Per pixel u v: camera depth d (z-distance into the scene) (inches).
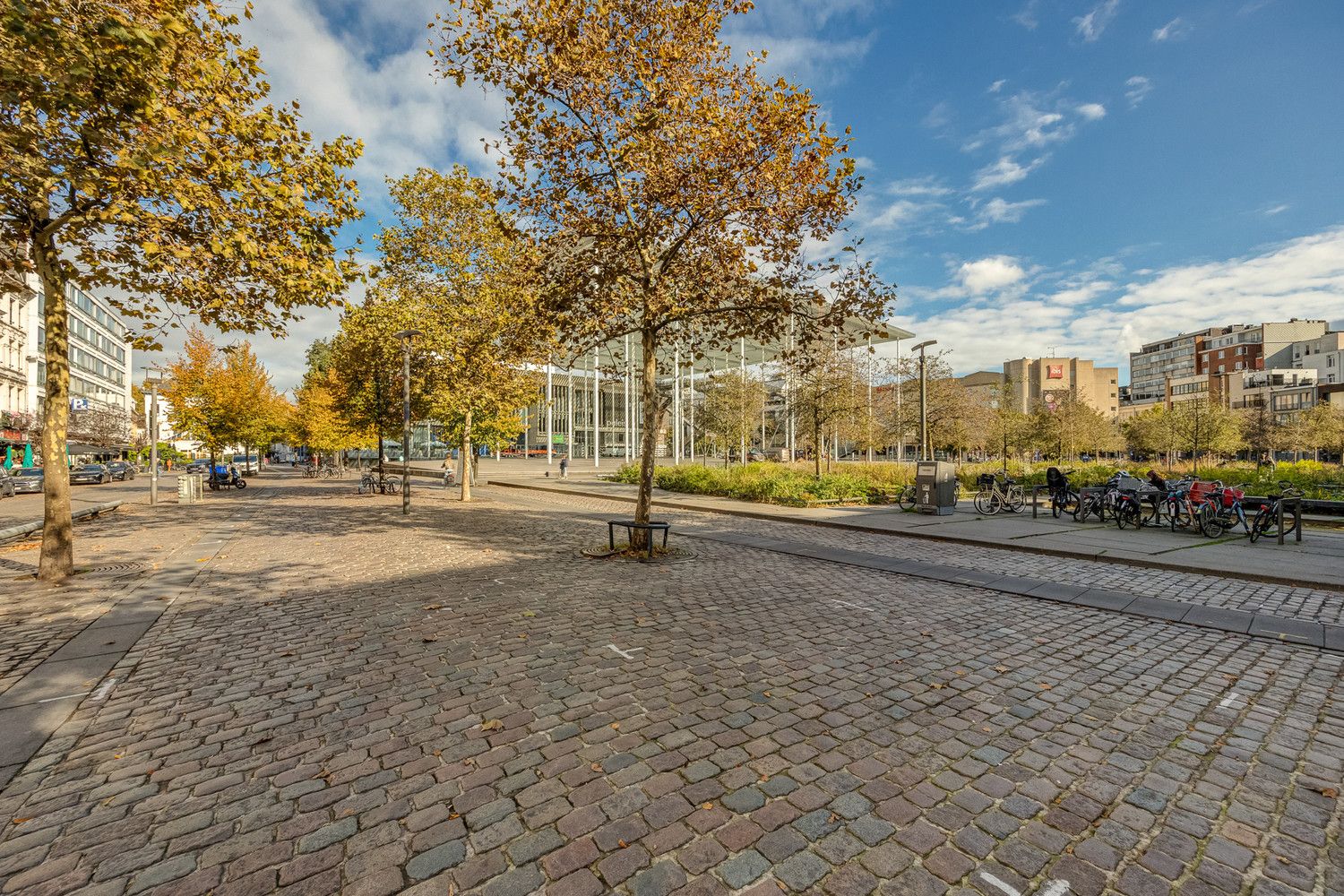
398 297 763.4
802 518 569.3
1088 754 137.6
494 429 884.6
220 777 127.0
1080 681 181.3
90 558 385.7
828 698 166.6
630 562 365.1
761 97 328.8
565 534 494.3
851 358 916.0
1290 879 97.2
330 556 388.5
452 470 1266.0
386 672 185.2
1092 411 1555.1
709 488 873.5
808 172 330.6
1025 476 863.7
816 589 300.2
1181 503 478.3
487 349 713.0
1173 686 177.6
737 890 93.8
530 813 113.1
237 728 149.0
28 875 96.5
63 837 106.9
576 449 2984.7
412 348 747.4
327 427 1534.2
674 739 141.9
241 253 316.5
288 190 306.8
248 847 104.0
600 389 2073.1
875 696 168.2
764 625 236.1
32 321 1850.4
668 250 373.1
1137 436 1617.9
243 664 193.5
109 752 137.9
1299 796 121.0
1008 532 474.9
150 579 322.0
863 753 136.6
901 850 103.5
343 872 97.5
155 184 276.8
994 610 263.3
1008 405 1633.9
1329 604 272.2
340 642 213.9
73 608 262.2
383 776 126.4
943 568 351.6
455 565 355.9
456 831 108.0
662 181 330.3
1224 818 113.6
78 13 229.3
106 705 163.2
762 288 357.1
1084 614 258.1
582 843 104.3
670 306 341.4
